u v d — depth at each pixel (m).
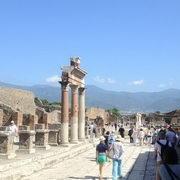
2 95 63.94
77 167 28.23
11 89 66.62
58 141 40.47
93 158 34.69
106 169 27.62
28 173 22.95
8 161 23.67
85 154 38.28
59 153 33.44
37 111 65.19
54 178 22.66
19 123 55.62
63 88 39.81
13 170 21.53
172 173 9.06
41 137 33.78
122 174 25.09
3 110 55.41
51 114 68.88
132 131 56.31
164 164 9.35
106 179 23.08
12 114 55.19
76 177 23.42
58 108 78.88
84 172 25.70
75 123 43.31
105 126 84.69
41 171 25.36
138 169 27.70
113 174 22.45
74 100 43.59
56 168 27.34
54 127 54.56
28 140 29.23
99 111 96.75
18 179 20.97
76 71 42.31
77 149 38.38
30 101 71.38
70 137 43.81
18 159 25.11
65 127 39.12
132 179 23.16
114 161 22.55
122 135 53.03
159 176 9.85
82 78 46.44
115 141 22.78
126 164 30.77
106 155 22.56
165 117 133.62
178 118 121.38
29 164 24.89
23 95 69.44
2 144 24.81
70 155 34.72
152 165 30.20
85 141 47.00
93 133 48.25
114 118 113.38
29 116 57.19
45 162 27.12
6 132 24.67
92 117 91.62
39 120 64.94
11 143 25.56
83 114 47.06
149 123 126.50
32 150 29.73
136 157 36.53
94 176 24.06
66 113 39.41
